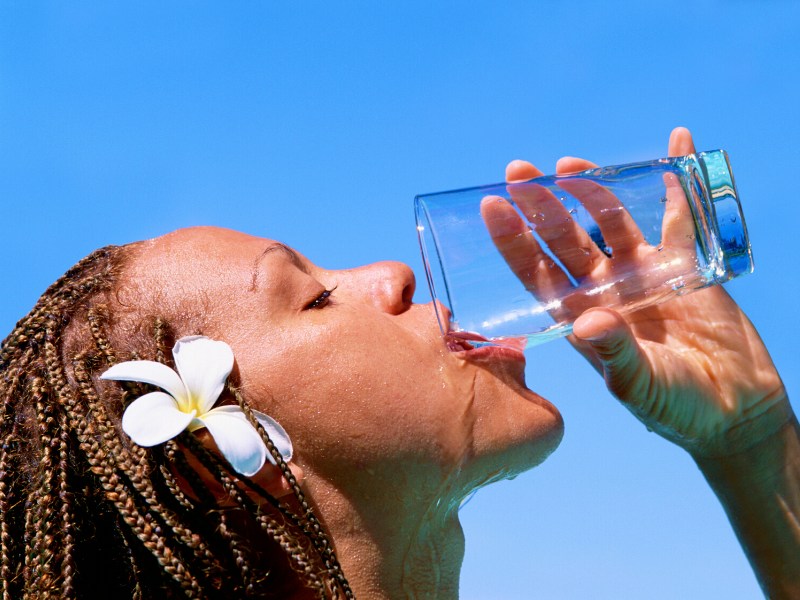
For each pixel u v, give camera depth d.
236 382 1.45
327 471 1.46
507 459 1.57
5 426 1.42
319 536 1.37
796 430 2.04
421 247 1.76
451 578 1.58
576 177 1.84
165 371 1.38
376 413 1.46
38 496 1.35
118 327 1.49
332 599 1.40
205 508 1.39
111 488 1.34
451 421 1.52
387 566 1.49
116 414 1.42
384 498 1.48
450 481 1.53
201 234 1.62
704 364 2.01
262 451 1.35
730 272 1.79
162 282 1.54
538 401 1.63
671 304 2.05
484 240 1.75
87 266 1.65
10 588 1.35
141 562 1.37
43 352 1.48
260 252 1.57
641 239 1.80
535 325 1.74
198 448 1.37
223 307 1.51
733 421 2.00
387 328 1.55
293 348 1.48
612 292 1.79
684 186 1.81
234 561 1.42
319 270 1.70
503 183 1.84
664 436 2.02
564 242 1.78
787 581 2.00
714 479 2.06
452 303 1.71
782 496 2.00
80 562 1.35
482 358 1.60
